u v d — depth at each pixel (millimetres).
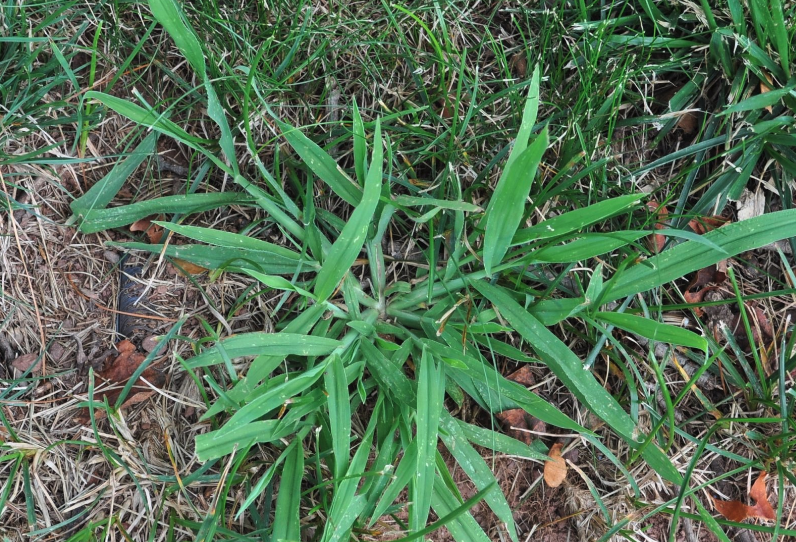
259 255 461
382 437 447
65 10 477
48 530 430
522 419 477
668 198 463
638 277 445
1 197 457
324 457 458
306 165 474
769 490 478
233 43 475
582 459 482
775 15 456
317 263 459
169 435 461
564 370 433
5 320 456
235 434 409
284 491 417
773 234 428
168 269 476
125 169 468
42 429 453
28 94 464
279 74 481
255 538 435
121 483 450
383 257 477
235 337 422
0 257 458
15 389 456
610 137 480
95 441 453
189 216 481
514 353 450
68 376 462
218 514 422
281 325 472
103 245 472
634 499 466
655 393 479
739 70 481
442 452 478
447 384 465
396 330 463
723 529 478
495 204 410
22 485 448
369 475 411
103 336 469
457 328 463
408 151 481
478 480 443
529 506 478
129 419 460
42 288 465
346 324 450
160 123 436
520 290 461
